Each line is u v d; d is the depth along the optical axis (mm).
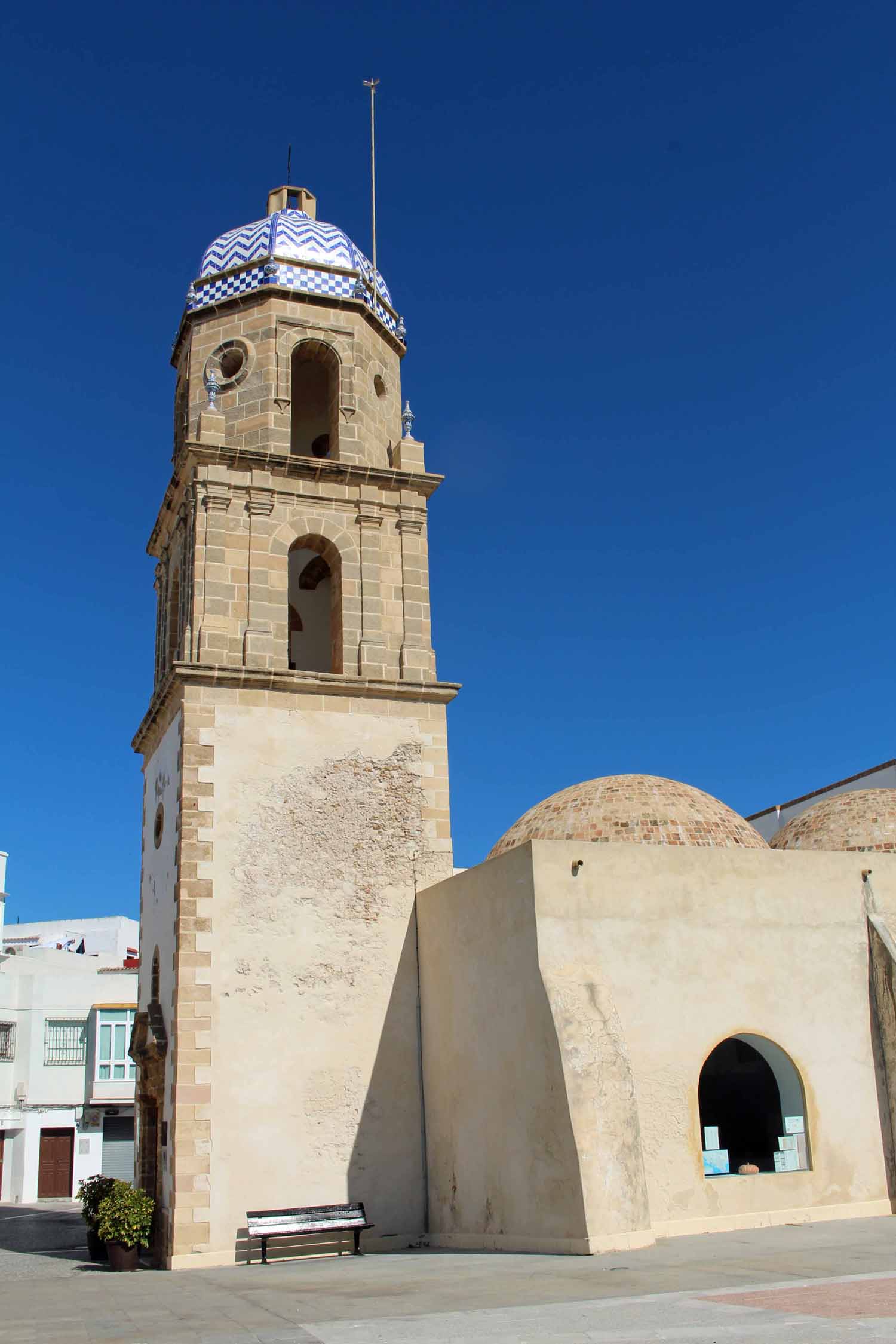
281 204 27438
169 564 26266
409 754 22703
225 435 24109
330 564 24438
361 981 20969
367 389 25266
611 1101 15828
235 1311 11844
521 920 17609
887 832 23484
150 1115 22406
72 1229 33938
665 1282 11477
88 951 70188
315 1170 19672
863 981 19375
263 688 21984
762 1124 22859
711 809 22328
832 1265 12242
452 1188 19188
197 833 20641
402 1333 9156
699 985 18031
